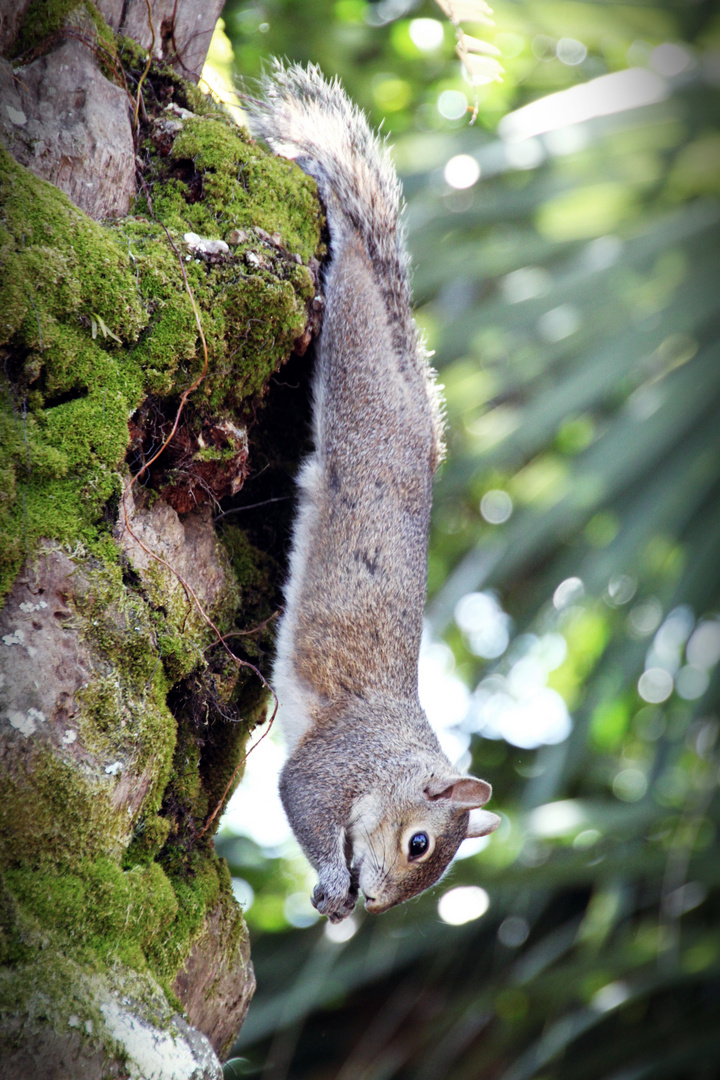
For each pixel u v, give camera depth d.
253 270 6.43
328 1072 14.72
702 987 13.40
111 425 5.62
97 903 4.98
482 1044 13.98
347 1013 14.88
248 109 8.39
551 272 12.24
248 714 7.68
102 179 6.16
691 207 11.93
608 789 14.91
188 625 6.22
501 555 11.73
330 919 8.11
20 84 5.97
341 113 8.74
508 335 12.11
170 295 5.98
